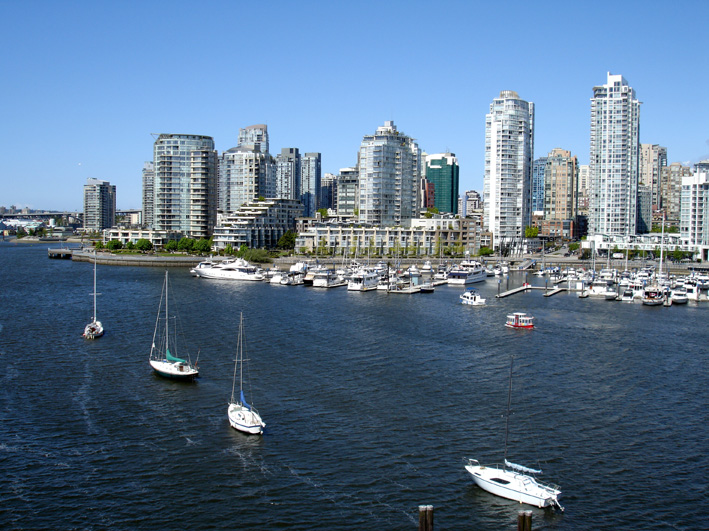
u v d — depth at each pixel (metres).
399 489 77.38
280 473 81.06
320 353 138.75
